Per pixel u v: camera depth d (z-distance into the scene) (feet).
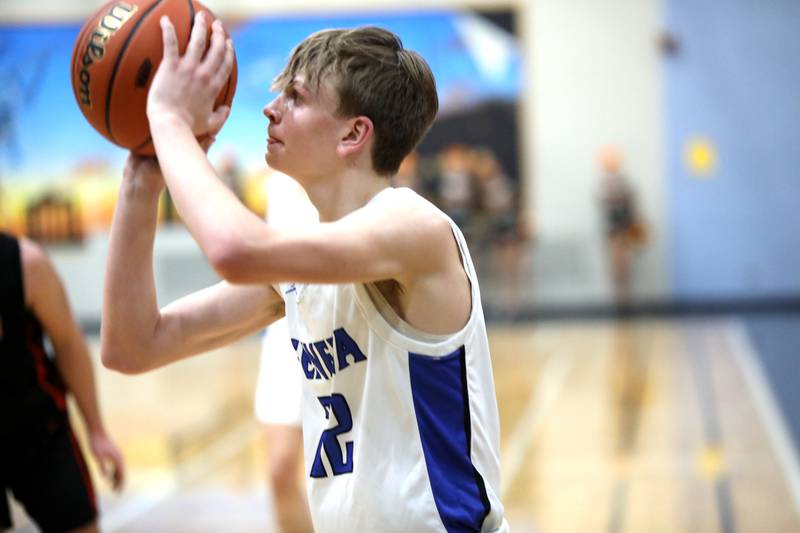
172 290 47.11
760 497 15.78
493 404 6.06
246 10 47.34
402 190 5.73
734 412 22.70
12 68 47.47
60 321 9.07
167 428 23.76
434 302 5.60
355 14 47.55
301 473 15.07
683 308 46.73
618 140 46.85
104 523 15.64
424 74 5.93
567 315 46.80
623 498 15.99
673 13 46.26
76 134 47.60
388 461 5.65
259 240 4.97
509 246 47.09
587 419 22.50
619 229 46.21
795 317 43.37
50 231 47.83
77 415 24.62
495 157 47.29
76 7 47.39
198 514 16.01
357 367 5.77
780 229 46.09
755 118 46.01
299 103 5.75
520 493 16.55
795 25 45.60
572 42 46.85
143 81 5.75
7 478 8.76
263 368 11.14
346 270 5.21
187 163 5.20
